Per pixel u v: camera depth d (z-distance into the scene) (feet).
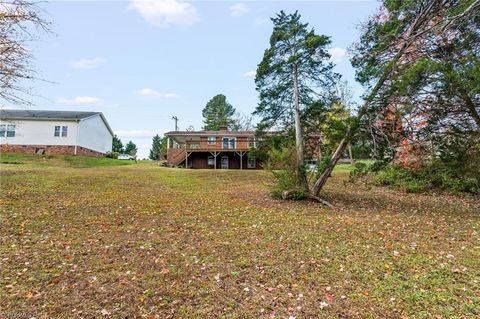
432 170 47.78
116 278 14.11
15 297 12.14
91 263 15.87
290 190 36.45
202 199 36.83
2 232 20.56
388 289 13.14
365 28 35.76
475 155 37.65
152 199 35.55
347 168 82.17
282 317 10.96
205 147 90.89
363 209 32.94
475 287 13.30
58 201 31.55
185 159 91.35
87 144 101.96
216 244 19.36
